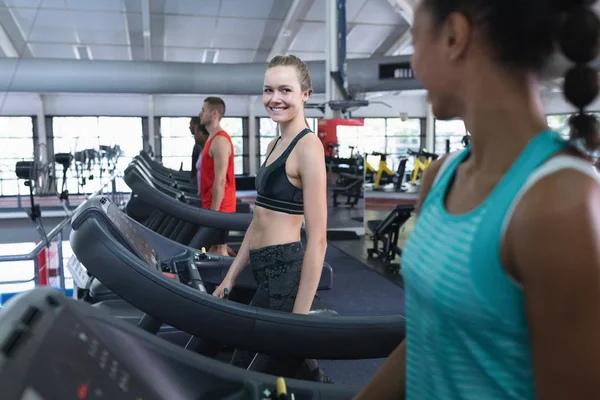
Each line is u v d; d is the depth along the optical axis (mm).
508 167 505
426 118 16750
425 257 554
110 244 1447
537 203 431
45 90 9602
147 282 1440
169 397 732
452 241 512
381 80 9812
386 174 13422
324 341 1447
